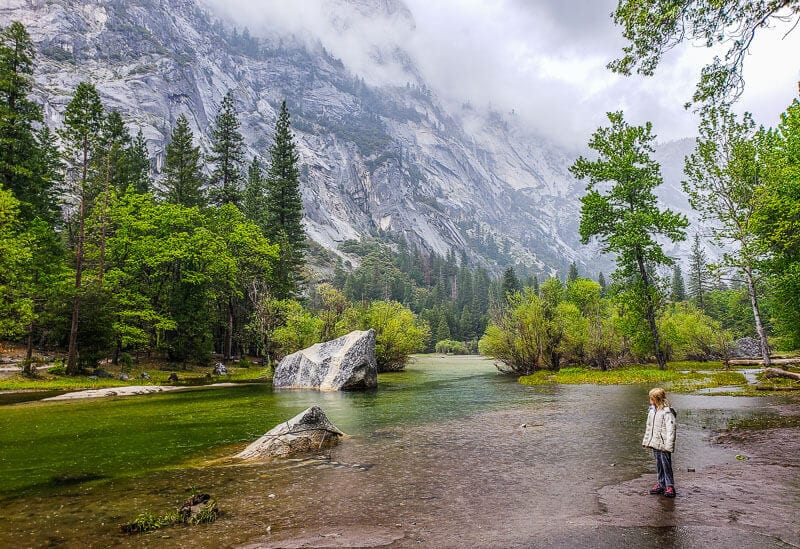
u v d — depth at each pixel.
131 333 37.69
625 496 7.31
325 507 7.11
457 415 17.00
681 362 42.44
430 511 6.81
